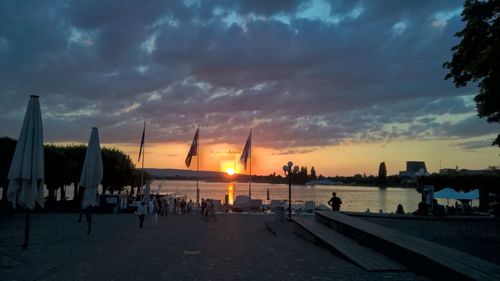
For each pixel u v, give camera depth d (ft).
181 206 165.58
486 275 27.12
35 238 68.74
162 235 78.59
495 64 55.52
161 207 154.40
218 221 121.60
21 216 124.88
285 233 81.56
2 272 39.01
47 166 159.43
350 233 57.57
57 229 85.56
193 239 71.72
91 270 40.50
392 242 41.45
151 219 117.70
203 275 37.96
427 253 34.96
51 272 39.22
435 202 103.19
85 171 80.74
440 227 70.54
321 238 58.18
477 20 58.39
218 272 39.37
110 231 84.43
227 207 185.06
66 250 55.11
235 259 47.80
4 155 131.03
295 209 173.27
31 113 57.26
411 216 87.30
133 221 114.83
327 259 46.06
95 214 143.95
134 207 157.28
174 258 48.93
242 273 38.68
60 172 162.09
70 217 123.54
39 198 57.67
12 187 56.08
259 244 63.67
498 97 55.47
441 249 37.01
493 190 176.86
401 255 39.17
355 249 48.06
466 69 61.36
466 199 140.26
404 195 488.85
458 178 182.29
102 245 61.31
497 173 197.26
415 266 35.88
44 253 52.06
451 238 56.54
